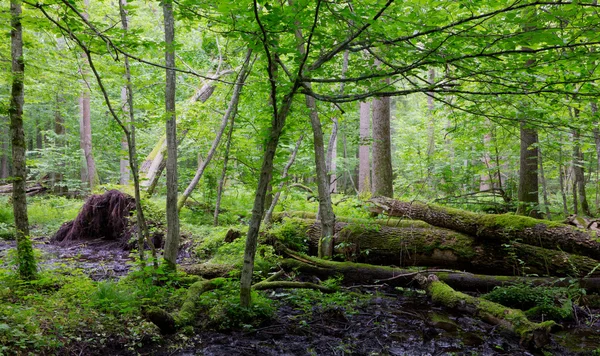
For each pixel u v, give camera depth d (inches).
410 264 257.0
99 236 371.9
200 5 137.6
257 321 174.1
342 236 265.0
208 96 422.6
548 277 220.7
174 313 172.6
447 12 150.2
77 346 141.6
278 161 254.2
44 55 226.7
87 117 628.4
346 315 191.3
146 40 152.6
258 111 295.7
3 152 884.6
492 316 182.5
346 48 138.9
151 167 431.2
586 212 378.6
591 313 195.0
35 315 151.7
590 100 151.1
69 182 617.3
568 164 391.2
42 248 341.7
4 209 446.9
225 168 348.2
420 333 173.5
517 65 139.8
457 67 140.7
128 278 206.2
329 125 331.0
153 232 333.4
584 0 124.0
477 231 241.6
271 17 124.7
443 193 466.6
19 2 143.0
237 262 240.4
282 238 266.8
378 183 412.5
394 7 135.0
